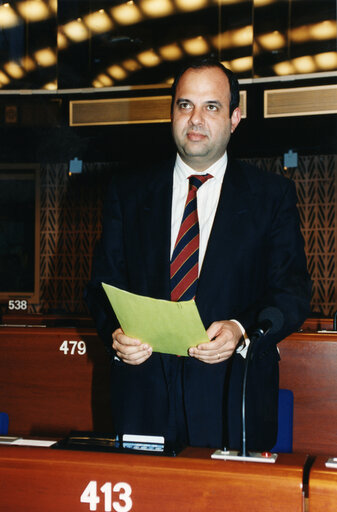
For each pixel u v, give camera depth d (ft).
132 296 4.37
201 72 5.42
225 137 5.49
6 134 24.99
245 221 5.36
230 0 23.29
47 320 18.11
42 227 28.35
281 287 5.20
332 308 25.90
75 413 9.94
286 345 9.36
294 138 24.18
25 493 3.80
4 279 28.84
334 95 21.76
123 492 3.66
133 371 5.36
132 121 23.32
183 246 5.44
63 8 24.27
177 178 5.81
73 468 3.74
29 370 10.16
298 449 9.26
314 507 3.35
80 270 28.07
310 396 9.25
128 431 5.28
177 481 3.58
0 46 24.35
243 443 3.93
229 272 5.23
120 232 5.86
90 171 28.25
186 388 5.08
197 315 4.26
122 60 24.11
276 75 22.49
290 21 22.57
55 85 24.29
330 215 26.07
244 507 3.46
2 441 4.45
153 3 23.97
